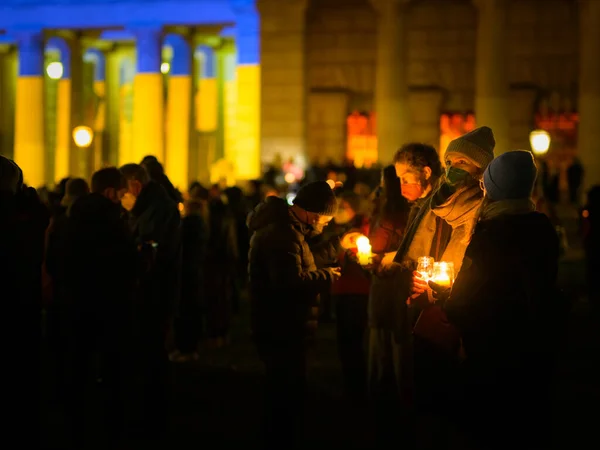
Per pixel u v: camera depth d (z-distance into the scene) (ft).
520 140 110.93
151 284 28.40
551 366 16.43
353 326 31.58
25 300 19.48
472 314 16.38
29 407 19.76
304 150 111.24
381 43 107.45
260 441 26.91
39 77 145.69
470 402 16.48
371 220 29.40
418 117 114.01
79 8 142.82
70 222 25.21
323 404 31.58
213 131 158.61
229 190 58.65
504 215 16.75
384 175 27.12
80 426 25.46
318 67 116.26
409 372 25.30
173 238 29.32
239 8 129.59
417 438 25.55
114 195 25.79
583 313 51.98
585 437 26.99
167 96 154.71
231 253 44.32
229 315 44.27
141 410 28.55
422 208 20.53
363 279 31.45
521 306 16.22
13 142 168.55
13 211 19.30
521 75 111.45
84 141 82.38
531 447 16.26
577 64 109.81
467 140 19.01
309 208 21.70
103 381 25.89
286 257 21.17
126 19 140.67
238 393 33.40
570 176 96.58
